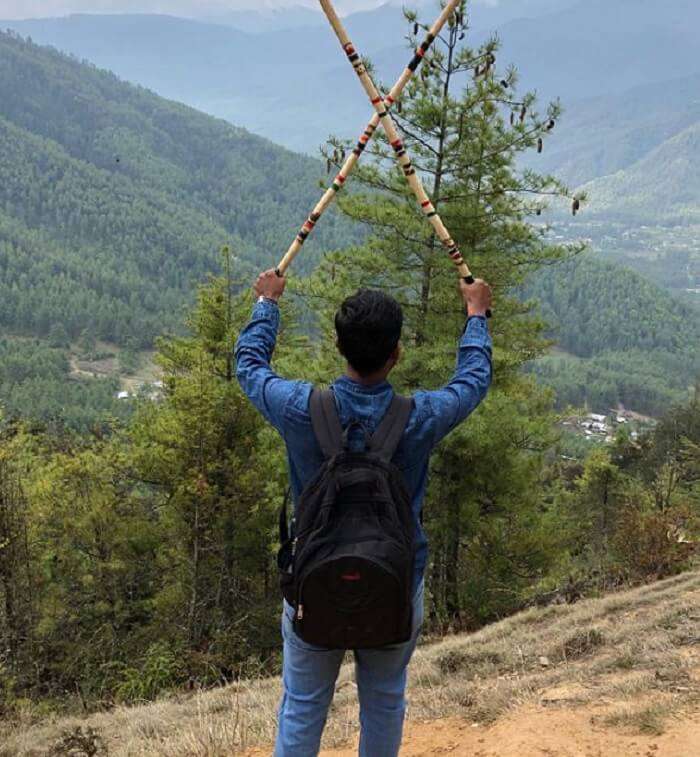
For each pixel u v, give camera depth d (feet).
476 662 23.52
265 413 7.40
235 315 54.95
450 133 38.27
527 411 45.09
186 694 37.45
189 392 49.80
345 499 6.72
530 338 42.63
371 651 7.55
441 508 44.21
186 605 53.11
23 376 530.27
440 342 38.99
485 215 38.50
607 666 18.45
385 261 39.88
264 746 14.35
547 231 40.16
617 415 532.73
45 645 50.93
